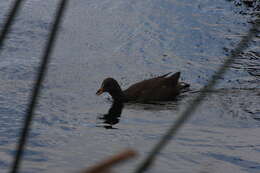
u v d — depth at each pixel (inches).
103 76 628.7
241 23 804.0
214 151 391.9
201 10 861.8
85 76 620.7
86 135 428.8
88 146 399.9
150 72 647.8
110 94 560.7
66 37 758.5
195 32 777.6
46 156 367.6
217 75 71.2
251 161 372.8
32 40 725.9
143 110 529.0
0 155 359.6
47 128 437.7
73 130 440.5
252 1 896.9
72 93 558.6
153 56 703.1
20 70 616.1
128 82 617.3
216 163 366.6
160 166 352.8
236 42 735.1
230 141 418.0
